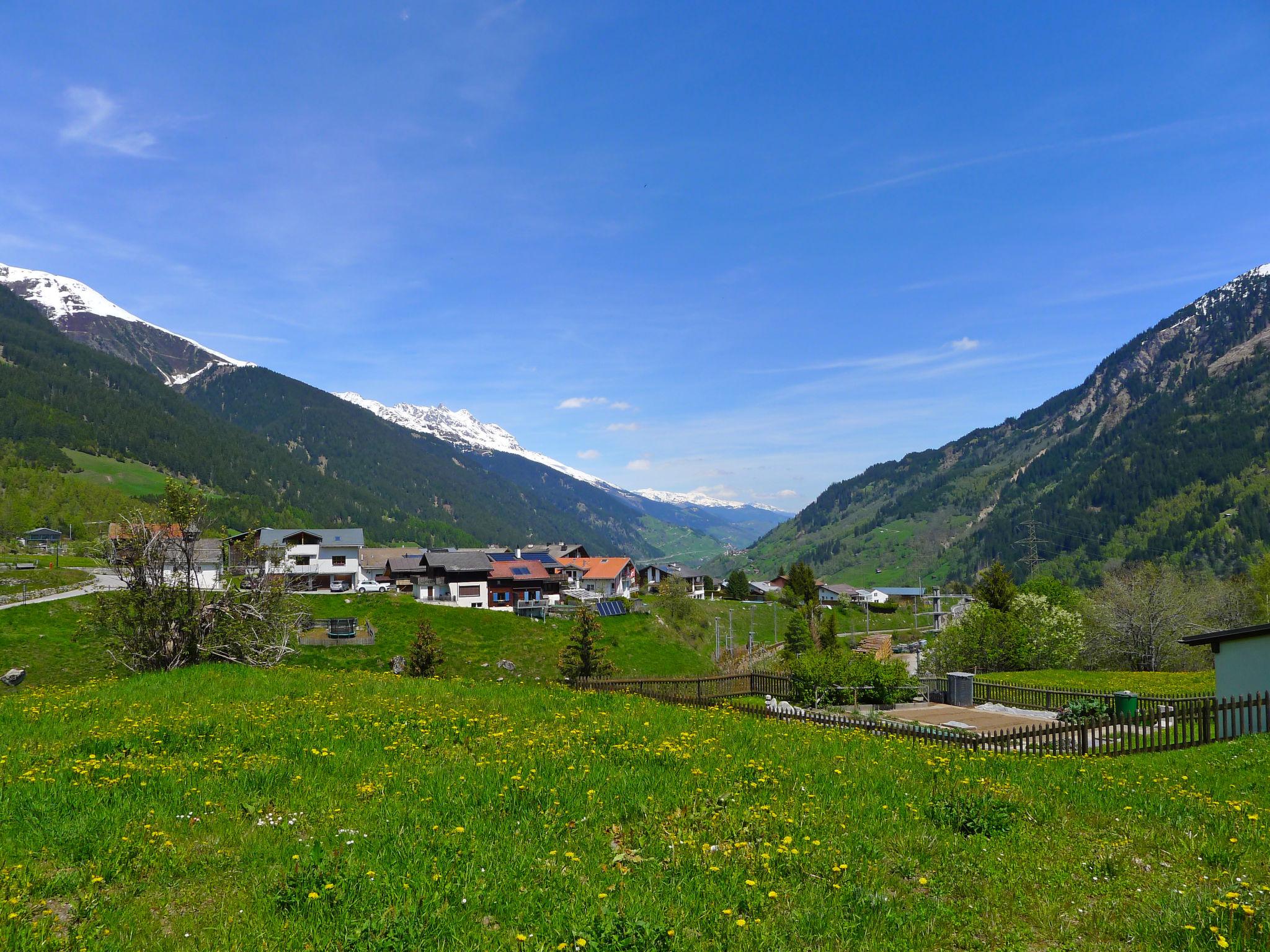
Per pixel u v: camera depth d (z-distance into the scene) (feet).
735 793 35.78
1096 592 232.53
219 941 20.72
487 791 34.17
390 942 19.88
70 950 19.85
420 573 410.72
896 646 418.72
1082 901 25.44
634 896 23.71
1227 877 27.17
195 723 49.67
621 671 268.00
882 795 37.83
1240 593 231.91
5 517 498.69
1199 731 63.00
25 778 35.01
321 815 31.37
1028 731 58.70
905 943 22.13
